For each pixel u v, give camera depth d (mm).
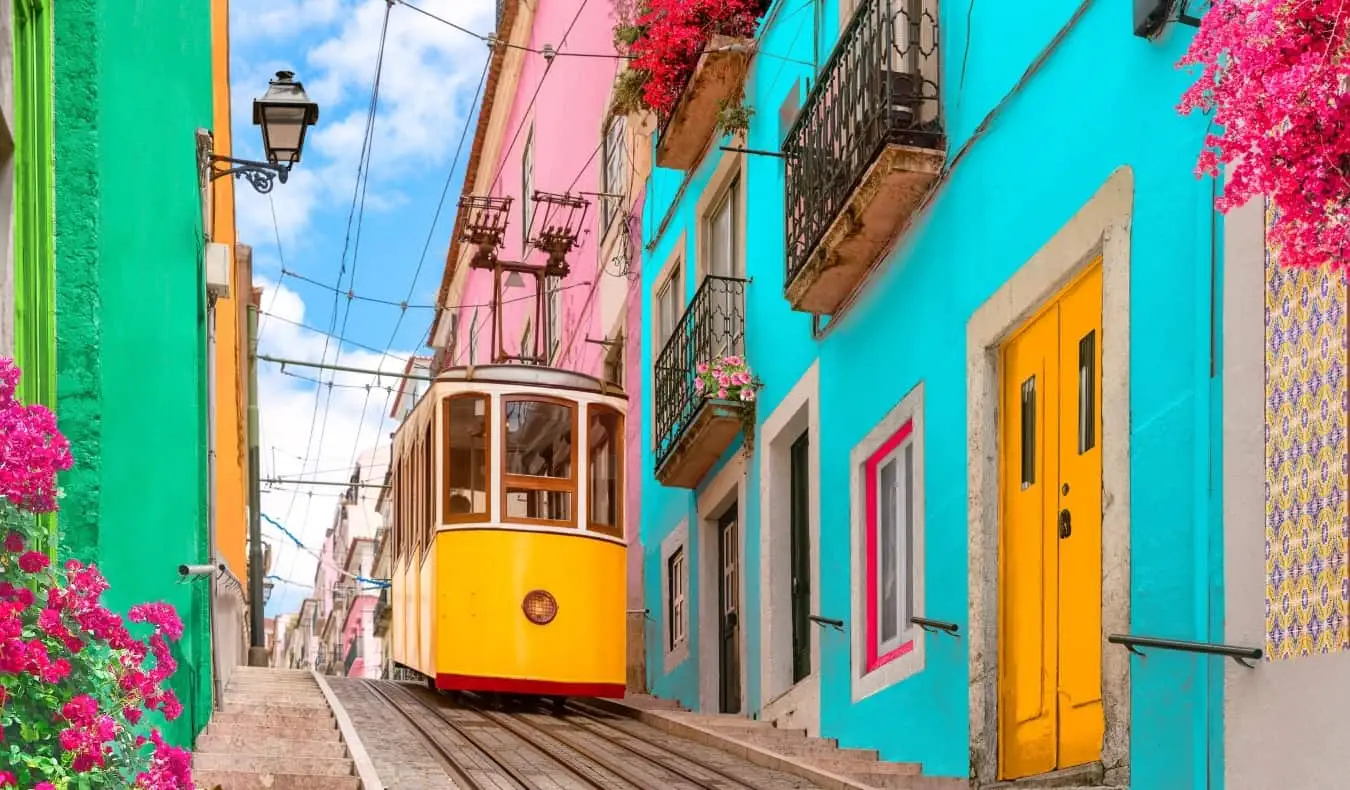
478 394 14406
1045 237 8500
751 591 13570
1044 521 8562
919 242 10289
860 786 8766
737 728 12078
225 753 9297
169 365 8758
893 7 10453
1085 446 8125
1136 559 7273
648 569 17094
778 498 13203
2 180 5992
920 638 9922
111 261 8383
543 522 14234
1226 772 6461
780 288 13156
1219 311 6750
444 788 9117
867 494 11148
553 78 23906
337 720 10898
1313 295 6125
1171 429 7062
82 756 4840
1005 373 9195
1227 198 4980
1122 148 7715
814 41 12438
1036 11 8734
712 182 15094
